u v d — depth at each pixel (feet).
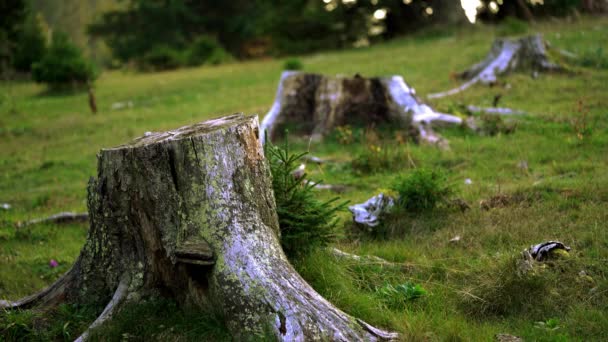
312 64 86.63
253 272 13.37
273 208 15.03
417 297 15.62
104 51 187.11
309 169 31.07
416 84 55.62
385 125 36.45
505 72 51.65
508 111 39.40
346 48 122.72
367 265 17.40
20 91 91.20
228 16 159.02
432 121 35.78
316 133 36.96
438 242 19.97
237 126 14.34
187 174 13.89
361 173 30.37
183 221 13.92
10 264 23.31
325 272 15.34
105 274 15.21
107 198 14.74
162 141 13.96
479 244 19.08
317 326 12.80
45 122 63.82
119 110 67.10
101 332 13.73
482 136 34.81
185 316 14.07
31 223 28.50
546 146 30.96
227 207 13.87
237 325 13.07
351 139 35.70
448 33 102.06
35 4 192.03
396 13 127.34
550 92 44.57
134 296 14.53
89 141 51.42
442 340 13.29
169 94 75.61
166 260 14.28
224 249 13.61
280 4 133.49
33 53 108.27
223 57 121.39
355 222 21.93
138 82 93.40
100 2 197.16
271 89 67.15
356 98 37.40
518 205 22.09
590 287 15.30
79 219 28.86
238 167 14.16
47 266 22.91
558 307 14.80
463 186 25.73
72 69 86.33
